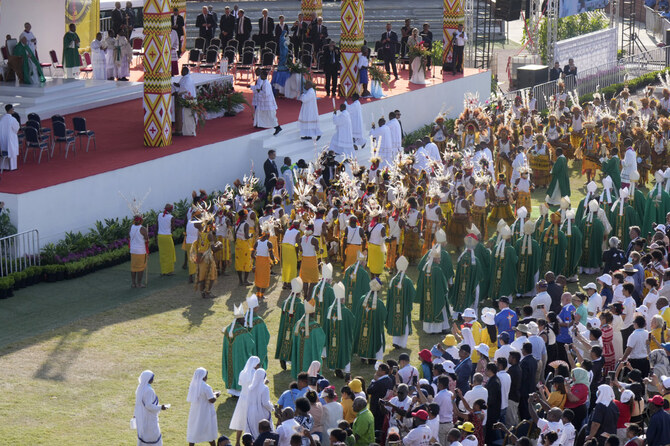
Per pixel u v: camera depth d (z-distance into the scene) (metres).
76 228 29.33
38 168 30.58
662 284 24.06
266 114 37.03
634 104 41.88
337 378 22.03
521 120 42.34
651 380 18.00
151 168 31.92
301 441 15.25
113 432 19.00
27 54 37.41
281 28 47.56
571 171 41.12
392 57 47.72
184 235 31.00
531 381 18.92
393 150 38.16
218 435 18.78
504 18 59.12
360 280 24.00
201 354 22.86
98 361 22.30
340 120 37.16
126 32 45.34
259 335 20.80
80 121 32.50
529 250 26.58
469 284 25.03
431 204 28.94
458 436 15.78
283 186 30.77
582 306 21.94
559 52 56.97
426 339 24.19
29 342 23.22
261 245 26.20
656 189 31.12
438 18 67.19
